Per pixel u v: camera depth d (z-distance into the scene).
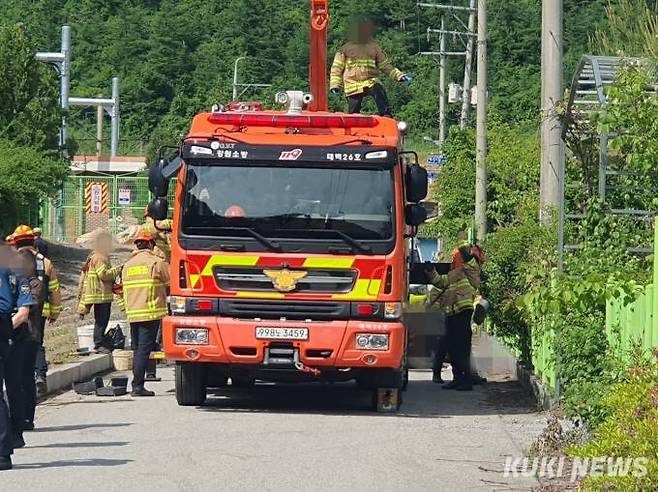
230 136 16.75
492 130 39.22
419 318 21.78
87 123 97.00
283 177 16.66
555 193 21.00
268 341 16.44
